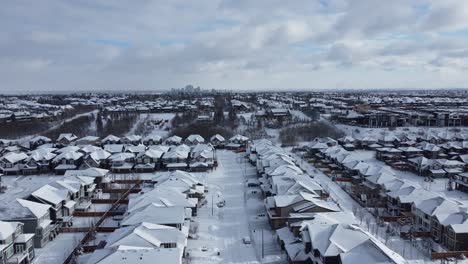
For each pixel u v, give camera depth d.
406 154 106.50
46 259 48.22
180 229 51.81
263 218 62.47
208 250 50.41
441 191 76.19
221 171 96.25
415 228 55.88
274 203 59.81
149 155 98.06
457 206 54.69
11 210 51.53
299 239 48.12
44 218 53.59
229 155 117.31
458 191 75.94
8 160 95.38
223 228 58.62
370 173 78.81
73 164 96.94
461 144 110.38
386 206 65.69
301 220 52.78
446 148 109.44
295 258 44.38
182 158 99.12
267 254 49.66
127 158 98.19
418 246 50.31
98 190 74.75
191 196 68.25
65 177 71.00
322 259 40.00
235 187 81.19
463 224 49.22
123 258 37.91
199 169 95.50
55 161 96.94
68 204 60.34
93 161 95.12
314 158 108.00
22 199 54.88
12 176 93.88
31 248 47.31
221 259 48.34
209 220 61.44
